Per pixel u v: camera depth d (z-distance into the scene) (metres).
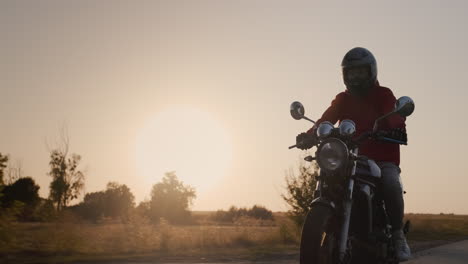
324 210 4.91
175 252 16.48
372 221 5.68
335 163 4.93
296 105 5.96
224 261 13.52
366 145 5.91
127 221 21.33
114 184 91.69
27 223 22.97
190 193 94.56
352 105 6.09
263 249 17.58
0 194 16.08
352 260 5.41
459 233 27.36
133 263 13.06
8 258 14.29
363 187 5.27
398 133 5.30
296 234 22.59
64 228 18.19
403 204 5.62
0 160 16.02
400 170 5.86
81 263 13.20
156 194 94.12
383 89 6.04
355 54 5.87
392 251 5.57
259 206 85.06
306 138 5.48
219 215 92.50
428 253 14.74
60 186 39.31
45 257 14.73
